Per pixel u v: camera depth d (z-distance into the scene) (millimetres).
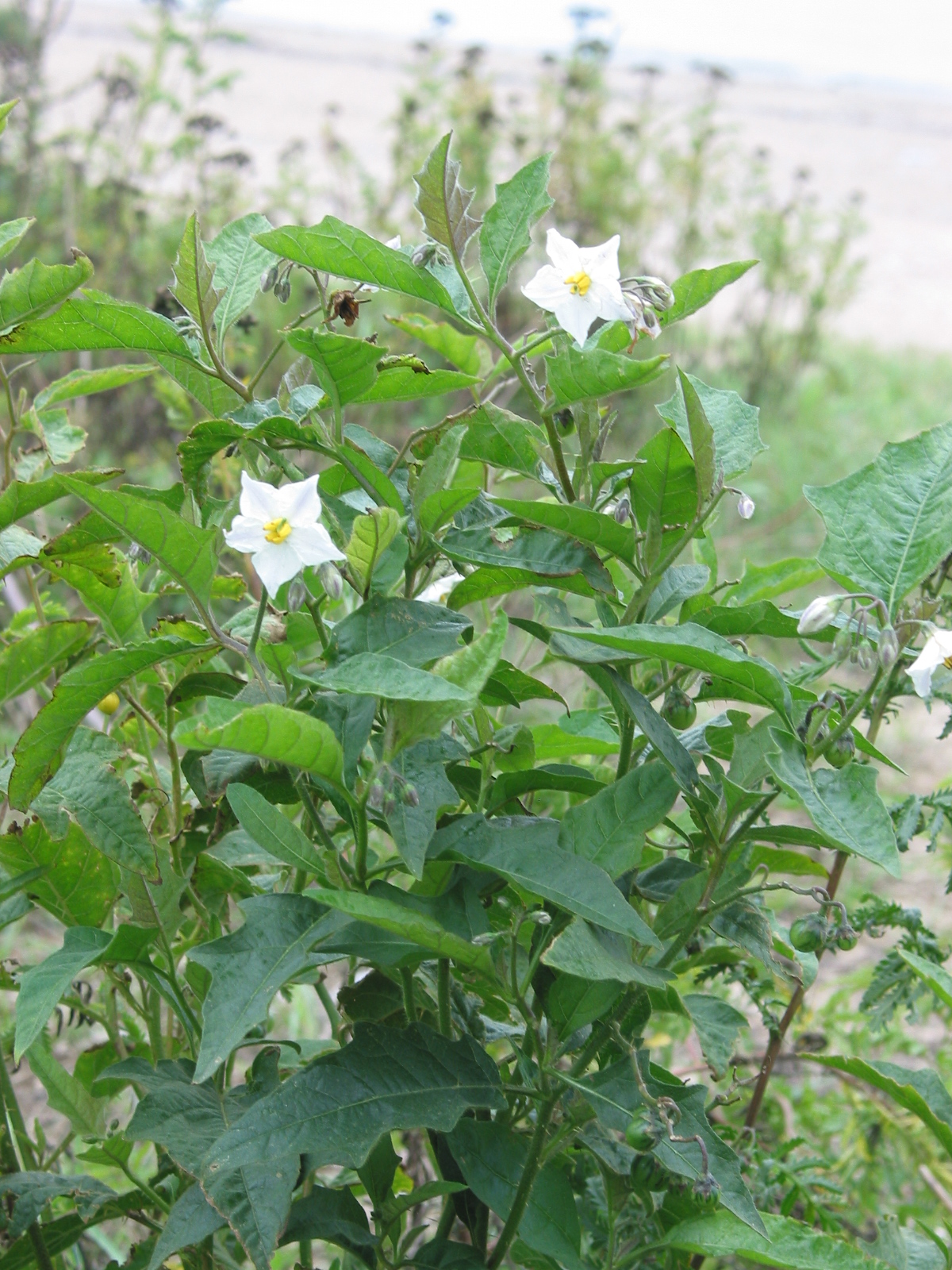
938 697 680
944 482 614
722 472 611
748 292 3014
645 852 695
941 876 1444
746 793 588
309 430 605
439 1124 574
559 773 632
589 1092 594
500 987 597
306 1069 577
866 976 938
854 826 558
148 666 594
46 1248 673
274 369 1778
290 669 587
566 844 595
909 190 6410
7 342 623
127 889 634
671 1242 622
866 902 772
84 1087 700
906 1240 714
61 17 2291
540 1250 605
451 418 629
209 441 621
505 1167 610
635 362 592
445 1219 645
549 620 602
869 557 613
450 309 622
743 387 2887
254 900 573
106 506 563
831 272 2988
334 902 547
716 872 602
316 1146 562
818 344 3031
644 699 605
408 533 620
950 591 703
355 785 601
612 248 607
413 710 567
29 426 694
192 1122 601
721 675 583
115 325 623
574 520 603
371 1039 585
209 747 547
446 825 599
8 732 1362
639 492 615
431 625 588
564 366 602
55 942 1290
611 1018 621
